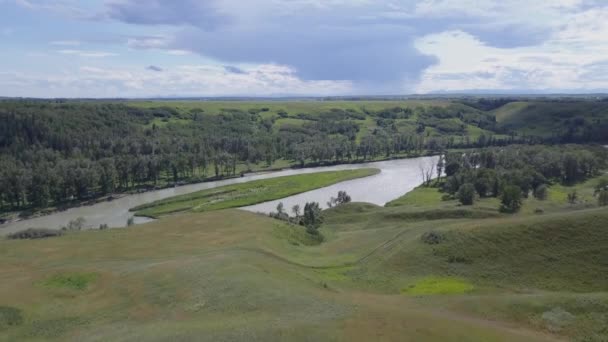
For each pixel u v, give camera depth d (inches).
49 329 1504.7
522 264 2076.8
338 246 2925.7
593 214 2300.7
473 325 1396.4
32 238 3004.4
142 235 2972.4
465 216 4023.1
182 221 3390.7
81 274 2017.7
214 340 1238.9
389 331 1296.8
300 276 1998.0
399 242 2618.1
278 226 3230.8
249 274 1834.4
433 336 1285.7
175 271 1951.3
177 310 1555.1
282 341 1219.9
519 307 1601.9
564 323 1491.1
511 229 2320.4
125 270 2053.4
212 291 1672.0
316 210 4414.4
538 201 4736.7
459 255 2222.0
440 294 1877.5
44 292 1836.9
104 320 1552.7
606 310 1512.1
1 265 2289.6
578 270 1969.7
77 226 4372.5
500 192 5354.3
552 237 2199.8
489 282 1987.0
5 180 5536.4
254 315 1429.6
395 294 1916.8
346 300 1592.0
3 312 1619.1
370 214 4441.4
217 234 2952.8
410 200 5615.2
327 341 1221.7
